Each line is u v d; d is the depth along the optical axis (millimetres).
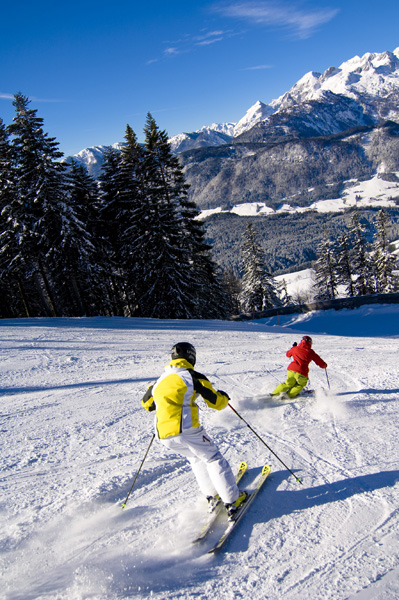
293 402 5426
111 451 3920
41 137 23250
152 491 3164
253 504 2939
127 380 7199
